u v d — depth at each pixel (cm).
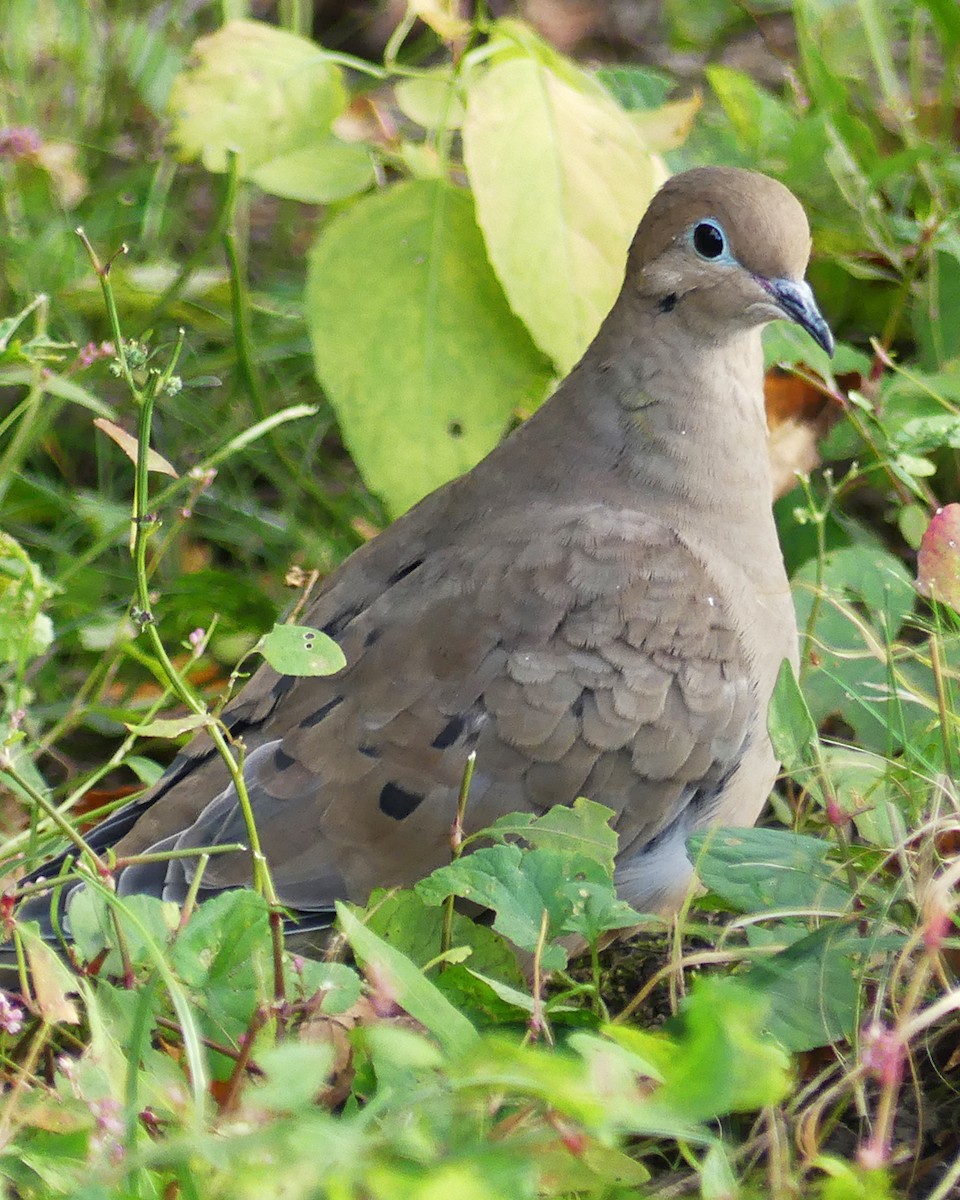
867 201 1105
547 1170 517
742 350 863
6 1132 564
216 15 1359
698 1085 459
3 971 707
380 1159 507
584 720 768
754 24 1454
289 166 1048
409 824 762
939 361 1057
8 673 948
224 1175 515
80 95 1298
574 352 968
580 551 793
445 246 989
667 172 1066
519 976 686
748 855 711
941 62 1382
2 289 1170
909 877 690
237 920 630
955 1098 689
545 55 1023
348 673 788
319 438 1126
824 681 884
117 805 812
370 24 1488
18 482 1084
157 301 1148
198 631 725
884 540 1072
